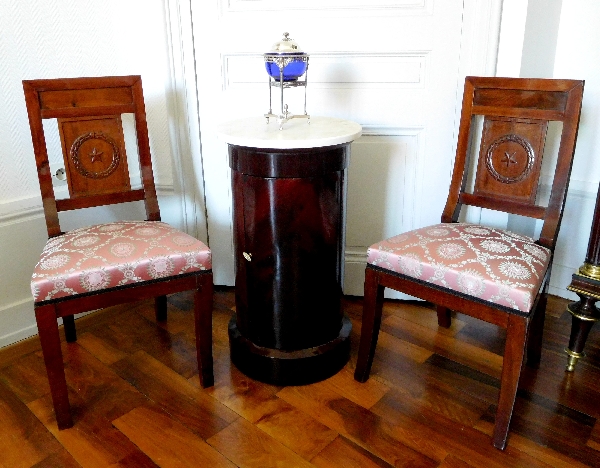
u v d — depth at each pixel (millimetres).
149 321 1851
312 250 1425
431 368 1589
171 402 1444
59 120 1470
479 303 1227
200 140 1897
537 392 1473
